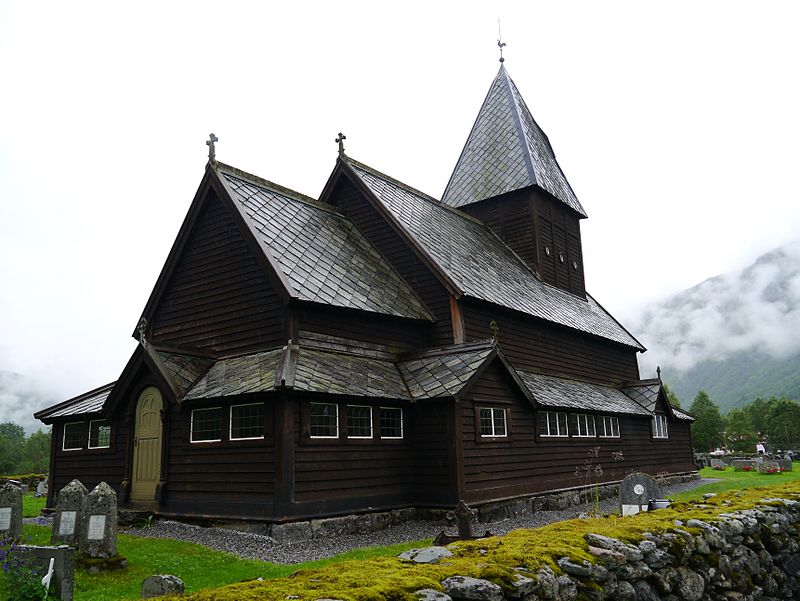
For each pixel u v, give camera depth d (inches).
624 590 286.7
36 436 3725.4
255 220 837.2
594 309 1489.9
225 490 685.9
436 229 1117.7
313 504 661.9
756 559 406.6
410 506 772.6
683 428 1478.8
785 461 1610.5
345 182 1073.5
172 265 898.1
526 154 1392.7
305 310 767.1
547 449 943.0
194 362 793.6
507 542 291.6
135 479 777.6
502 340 1005.2
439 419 777.6
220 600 202.2
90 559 494.6
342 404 717.3
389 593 206.7
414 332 919.7
